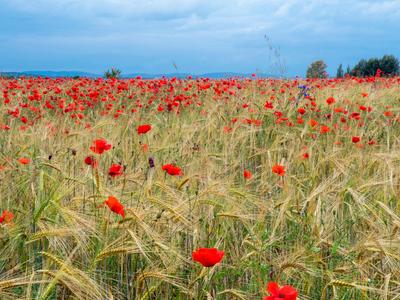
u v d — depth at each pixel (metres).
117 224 2.89
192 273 3.06
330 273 3.01
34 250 3.11
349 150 6.05
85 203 3.29
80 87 14.00
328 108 9.92
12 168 4.11
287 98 9.89
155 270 2.93
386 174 4.33
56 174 3.99
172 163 4.98
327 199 3.97
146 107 10.40
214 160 5.46
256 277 3.12
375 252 3.10
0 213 3.43
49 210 3.14
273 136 7.32
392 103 10.68
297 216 3.79
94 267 2.76
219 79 15.13
